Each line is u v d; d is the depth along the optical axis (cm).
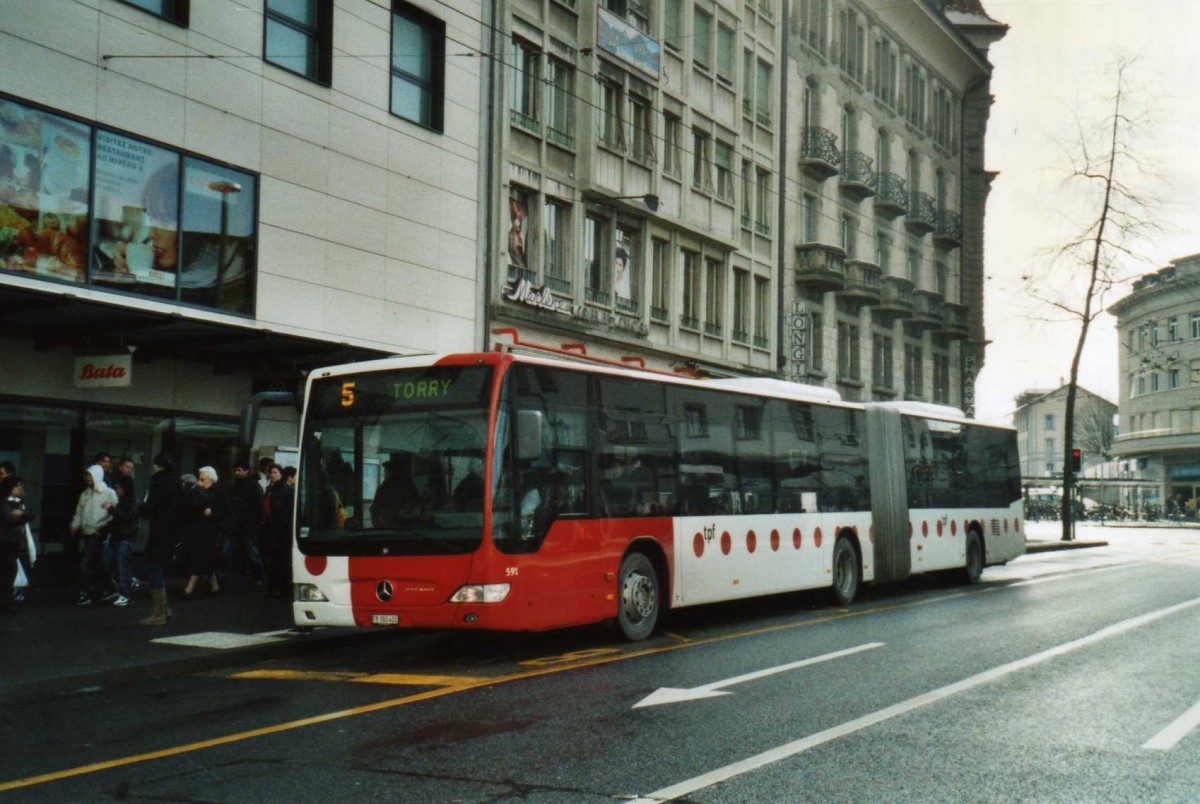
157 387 1780
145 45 1736
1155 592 1973
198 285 1811
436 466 1150
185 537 1638
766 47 3703
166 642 1215
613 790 639
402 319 2195
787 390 1723
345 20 2084
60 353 1639
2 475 1450
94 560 1559
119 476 1559
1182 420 7631
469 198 2383
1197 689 975
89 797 638
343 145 2075
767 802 618
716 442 1512
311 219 2006
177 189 1781
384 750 742
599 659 1155
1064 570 2620
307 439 1212
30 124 1581
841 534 1808
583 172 2747
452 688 981
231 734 802
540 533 1170
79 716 886
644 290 3005
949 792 640
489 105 2447
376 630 1350
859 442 1905
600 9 2775
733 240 3419
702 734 786
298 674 1091
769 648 1236
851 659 1143
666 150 3162
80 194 1644
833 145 4022
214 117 1838
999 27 5588
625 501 1312
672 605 1384
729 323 3447
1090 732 799
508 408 1155
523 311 2538
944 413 2247
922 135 4925
